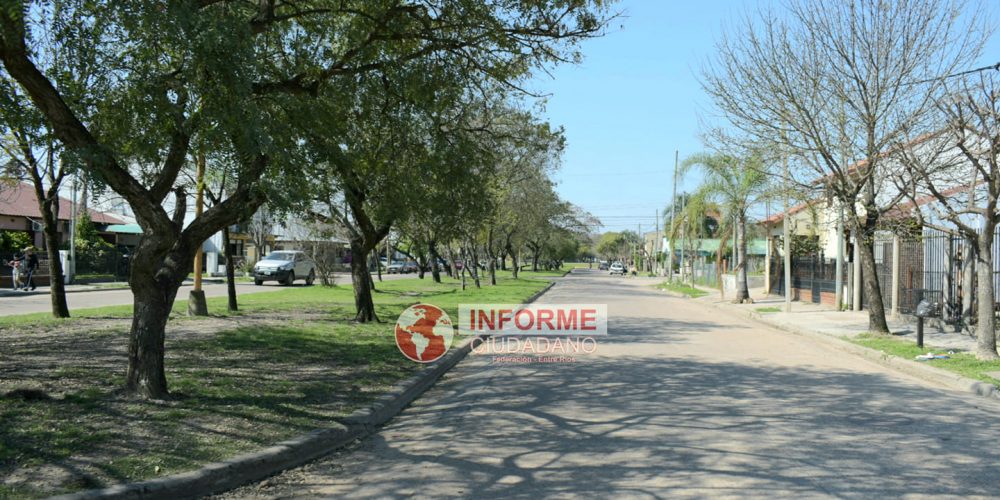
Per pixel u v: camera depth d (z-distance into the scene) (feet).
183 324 49.75
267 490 18.97
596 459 21.34
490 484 19.07
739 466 20.43
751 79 56.18
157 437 21.31
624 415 27.66
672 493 18.02
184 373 31.01
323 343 43.78
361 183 42.50
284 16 32.09
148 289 25.64
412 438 24.79
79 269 122.93
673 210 165.27
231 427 23.11
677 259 270.46
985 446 23.07
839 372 39.91
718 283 148.36
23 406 23.44
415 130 39.06
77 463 18.48
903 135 51.47
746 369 40.14
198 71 25.80
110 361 31.94
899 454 21.90
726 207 107.04
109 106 27.20
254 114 24.77
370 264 226.58
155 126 27.14
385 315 64.69
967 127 40.75
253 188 26.37
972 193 42.91
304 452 22.12
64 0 24.56
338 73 34.06
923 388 34.96
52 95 22.86
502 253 209.26
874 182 57.62
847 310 84.38
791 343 55.06
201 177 44.98
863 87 51.96
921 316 48.14
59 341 38.24
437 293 105.60
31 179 50.39
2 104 24.08
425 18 34.78
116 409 23.84
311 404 27.55
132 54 27.35
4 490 16.33
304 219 44.01
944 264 60.49
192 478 18.21
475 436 24.70
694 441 23.44
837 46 52.13
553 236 238.27
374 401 28.84
